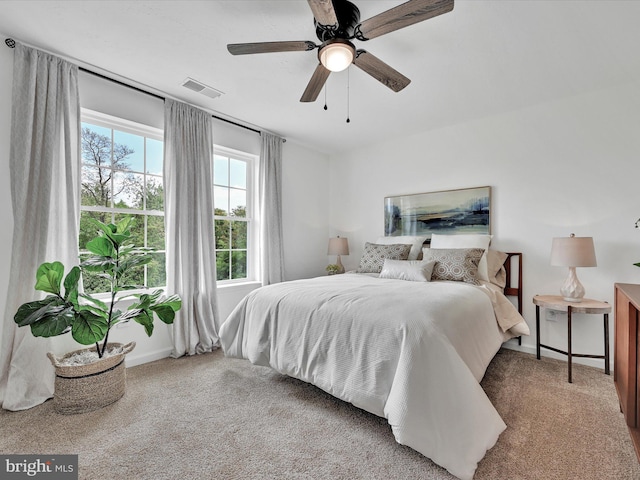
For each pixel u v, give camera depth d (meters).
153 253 2.83
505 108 3.04
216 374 2.44
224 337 2.47
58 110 2.17
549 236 2.88
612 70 2.33
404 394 1.43
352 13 1.62
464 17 1.78
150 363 2.66
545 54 2.13
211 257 3.08
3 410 1.89
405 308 1.71
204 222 3.04
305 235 4.34
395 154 4.01
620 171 2.55
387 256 3.37
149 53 2.16
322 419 1.80
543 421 1.77
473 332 1.86
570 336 2.35
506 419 1.79
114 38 2.00
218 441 1.60
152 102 2.76
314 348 1.87
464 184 3.41
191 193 2.93
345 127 3.59
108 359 1.96
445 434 1.35
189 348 2.82
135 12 1.77
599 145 2.65
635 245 2.49
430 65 2.28
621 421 1.77
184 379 2.34
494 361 2.71
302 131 3.72
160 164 2.95
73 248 2.21
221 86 2.63
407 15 1.44
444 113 3.17
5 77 2.00
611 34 1.90
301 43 1.66
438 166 3.62
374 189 4.22
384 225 4.09
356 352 1.69
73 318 1.79
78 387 1.85
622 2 1.64
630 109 2.52
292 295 2.19
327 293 2.13
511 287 3.06
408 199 3.85
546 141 2.90
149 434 1.66
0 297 1.98
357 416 1.83
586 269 2.69
